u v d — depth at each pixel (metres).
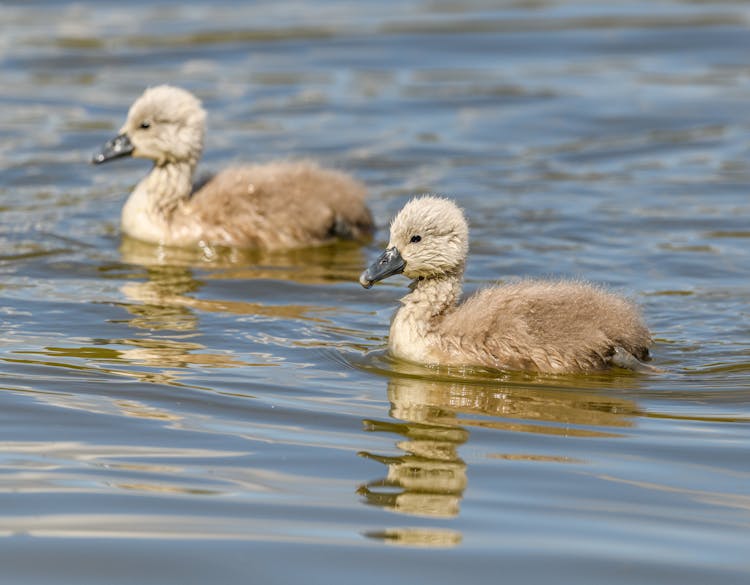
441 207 13.61
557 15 30.98
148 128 17.97
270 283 16.03
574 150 22.12
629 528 9.27
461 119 23.83
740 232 17.94
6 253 17.02
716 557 8.84
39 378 12.27
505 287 13.84
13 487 9.73
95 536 8.95
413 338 13.47
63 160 21.41
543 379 12.75
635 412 11.81
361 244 18.02
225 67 26.61
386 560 8.69
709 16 30.78
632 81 26.09
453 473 10.23
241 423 11.27
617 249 17.23
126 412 11.45
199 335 13.84
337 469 10.26
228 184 18.19
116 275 16.23
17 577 8.38
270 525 9.19
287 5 31.83
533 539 9.05
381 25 29.95
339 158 21.53
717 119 23.73
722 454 10.76
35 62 26.55
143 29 29.12
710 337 14.05
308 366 12.96
